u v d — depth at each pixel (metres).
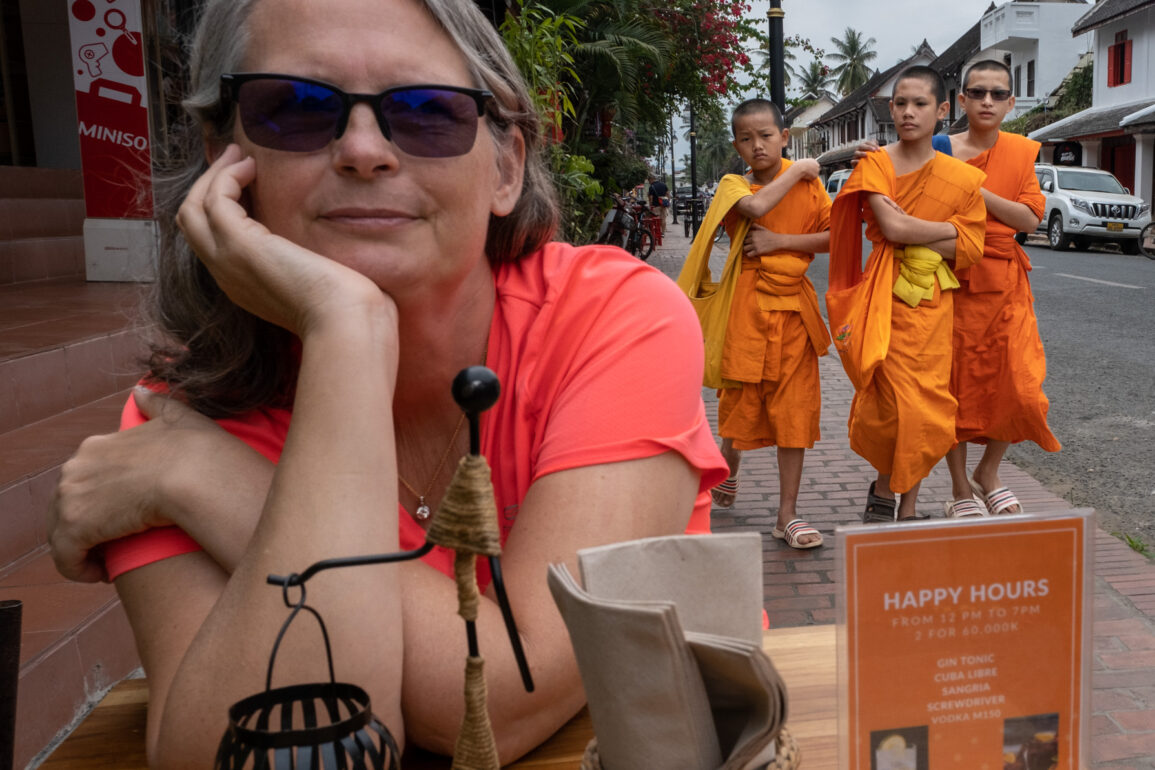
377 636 0.92
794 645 1.18
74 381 4.12
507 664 1.01
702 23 14.75
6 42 8.75
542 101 5.05
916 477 4.02
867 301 3.97
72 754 1.09
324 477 0.94
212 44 1.18
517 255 1.34
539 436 1.22
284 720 0.77
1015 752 0.78
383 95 1.09
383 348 1.01
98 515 1.07
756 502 4.98
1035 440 4.27
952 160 3.91
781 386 4.27
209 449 1.09
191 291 1.26
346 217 1.11
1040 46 42.59
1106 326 10.46
